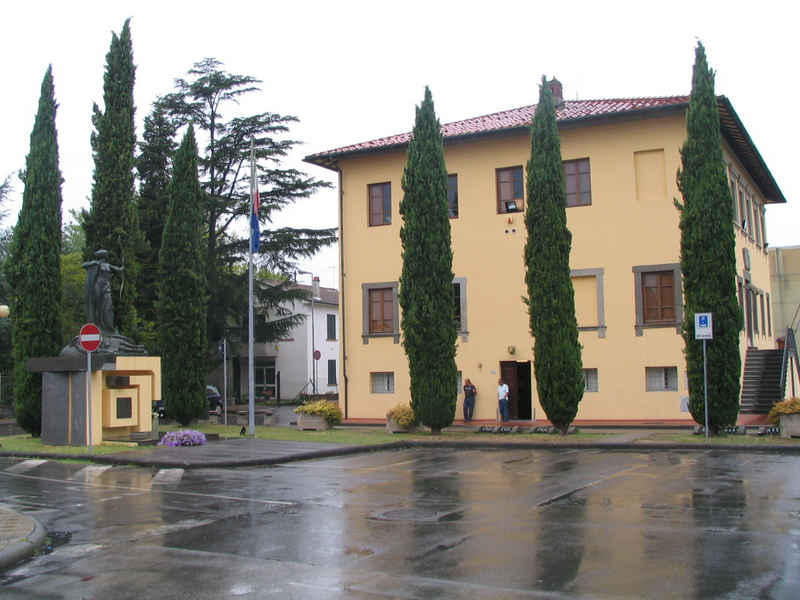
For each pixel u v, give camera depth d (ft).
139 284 124.77
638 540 28.94
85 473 53.57
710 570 24.44
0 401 107.55
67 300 120.26
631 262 94.07
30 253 82.79
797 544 27.81
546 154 80.23
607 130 96.02
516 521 33.32
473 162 103.09
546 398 78.95
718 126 73.92
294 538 30.78
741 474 47.29
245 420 104.47
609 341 94.48
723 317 72.54
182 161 93.66
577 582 23.39
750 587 22.50
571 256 96.99
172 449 64.90
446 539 29.91
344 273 108.78
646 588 22.62
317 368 187.83
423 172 84.33
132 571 26.16
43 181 84.07
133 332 93.25
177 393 91.20
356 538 30.50
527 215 81.00
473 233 102.47
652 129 93.81
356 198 109.09
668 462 55.06
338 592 22.98
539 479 47.09
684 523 31.99
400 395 104.17
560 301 79.10
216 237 134.51
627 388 93.30
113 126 93.40
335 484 46.44
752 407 93.61
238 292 130.11
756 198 122.11
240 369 192.03
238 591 23.41
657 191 93.81
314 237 132.77
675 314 91.97
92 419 67.92
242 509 37.81
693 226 73.46
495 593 22.45
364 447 68.13
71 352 69.77
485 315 101.19
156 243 129.18
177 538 31.24
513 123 101.86
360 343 106.93
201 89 129.80
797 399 72.08
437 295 83.41
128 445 67.82
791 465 51.90
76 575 25.90
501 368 100.83
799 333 157.79
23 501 41.50
